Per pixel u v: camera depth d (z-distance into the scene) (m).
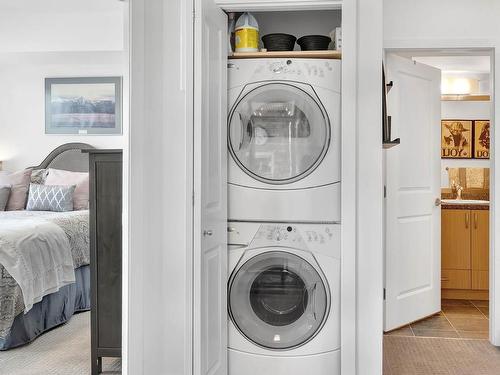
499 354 3.41
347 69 2.62
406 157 4.00
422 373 3.06
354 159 2.62
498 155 3.57
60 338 3.56
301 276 2.74
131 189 2.30
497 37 3.64
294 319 2.76
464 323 4.18
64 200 4.85
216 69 2.59
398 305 3.95
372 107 2.63
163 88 2.56
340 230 2.70
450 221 4.97
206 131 2.43
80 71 5.71
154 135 2.52
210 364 2.48
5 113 5.80
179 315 2.58
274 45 2.86
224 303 2.72
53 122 5.75
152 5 2.48
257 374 2.76
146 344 2.46
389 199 3.85
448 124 5.60
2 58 5.14
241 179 2.78
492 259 3.62
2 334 3.25
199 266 2.33
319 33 3.17
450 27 3.68
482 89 5.71
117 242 2.79
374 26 2.63
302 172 2.73
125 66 2.29
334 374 2.72
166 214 2.57
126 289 2.29
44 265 3.55
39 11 4.75
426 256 4.23
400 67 3.91
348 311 2.63
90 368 3.00
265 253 2.76
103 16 4.72
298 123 2.73
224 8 2.73
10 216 4.16
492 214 3.62
